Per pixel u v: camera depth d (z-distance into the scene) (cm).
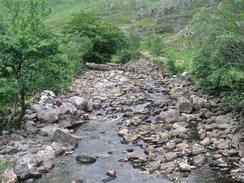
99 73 4778
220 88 2869
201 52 2439
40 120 2403
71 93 3350
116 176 1695
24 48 2027
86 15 6341
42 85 2191
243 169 1695
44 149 1966
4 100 2156
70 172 1748
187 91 3250
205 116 2495
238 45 2117
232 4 2136
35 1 2316
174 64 4628
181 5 11575
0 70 2061
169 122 2444
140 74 4753
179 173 1711
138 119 2536
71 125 2416
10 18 2312
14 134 2120
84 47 5694
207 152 1916
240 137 1984
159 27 10731
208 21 2255
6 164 1609
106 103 3067
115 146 2077
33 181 1653
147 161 1852
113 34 6338
